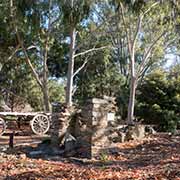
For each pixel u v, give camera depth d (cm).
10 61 3238
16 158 1105
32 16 2477
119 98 2888
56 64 3494
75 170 921
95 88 3597
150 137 1766
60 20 2633
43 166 986
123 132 1608
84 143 1210
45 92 2738
